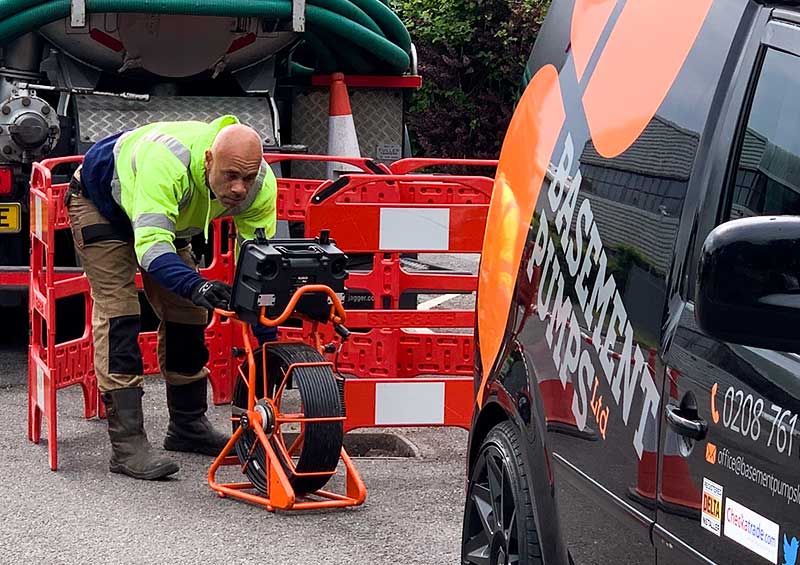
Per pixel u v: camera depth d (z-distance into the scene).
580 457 3.56
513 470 4.07
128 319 6.27
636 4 3.82
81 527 5.60
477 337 4.60
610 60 3.85
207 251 8.86
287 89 9.66
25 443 6.85
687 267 3.12
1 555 5.26
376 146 9.79
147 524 5.65
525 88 4.52
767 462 2.71
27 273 8.36
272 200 6.06
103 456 6.63
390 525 5.70
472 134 17.52
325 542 5.47
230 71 9.08
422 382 6.56
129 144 5.98
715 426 2.89
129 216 5.94
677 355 3.06
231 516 5.77
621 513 3.29
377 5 9.32
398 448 7.19
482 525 4.44
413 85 9.75
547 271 3.93
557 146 4.06
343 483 6.36
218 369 7.70
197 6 8.46
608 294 3.46
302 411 5.71
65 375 6.73
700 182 3.16
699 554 2.93
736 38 3.21
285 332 7.04
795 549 2.61
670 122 3.36
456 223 6.71
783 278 2.41
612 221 3.52
